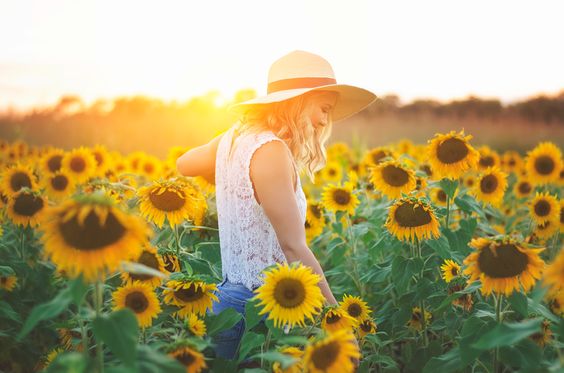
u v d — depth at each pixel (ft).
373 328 10.00
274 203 8.38
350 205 14.08
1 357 11.19
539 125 56.18
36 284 12.55
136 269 6.03
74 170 18.40
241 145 8.79
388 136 50.88
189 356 7.00
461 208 11.75
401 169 12.28
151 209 9.78
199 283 8.30
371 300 13.01
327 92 9.43
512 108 61.41
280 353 6.72
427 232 10.16
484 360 8.25
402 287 10.25
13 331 11.43
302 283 7.40
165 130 41.39
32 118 42.63
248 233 8.64
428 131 53.26
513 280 7.16
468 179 20.51
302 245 8.36
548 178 19.12
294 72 9.30
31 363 11.50
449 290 10.16
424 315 10.89
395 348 12.42
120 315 6.04
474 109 61.52
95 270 5.87
